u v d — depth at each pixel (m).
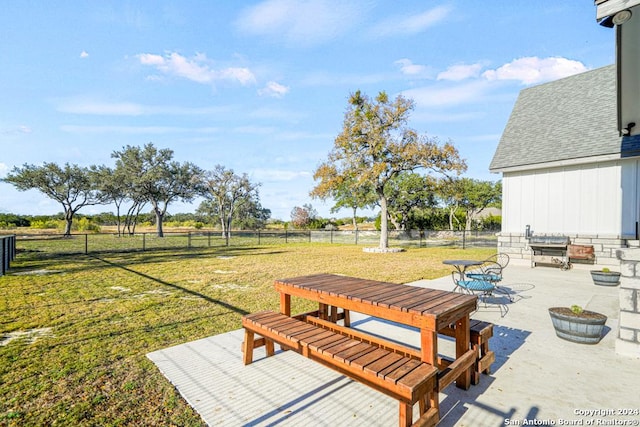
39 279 8.23
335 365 2.33
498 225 35.00
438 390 2.22
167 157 34.78
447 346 3.73
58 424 2.27
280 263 11.71
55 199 30.22
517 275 8.59
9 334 4.15
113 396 2.65
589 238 9.25
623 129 6.17
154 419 2.34
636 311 3.42
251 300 5.95
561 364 3.26
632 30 3.28
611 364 3.26
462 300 2.71
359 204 30.27
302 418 2.35
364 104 17.73
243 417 2.37
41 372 3.08
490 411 2.44
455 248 19.41
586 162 9.06
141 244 21.86
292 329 2.89
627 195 8.66
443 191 19.20
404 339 3.97
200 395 2.67
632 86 4.48
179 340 3.94
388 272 9.48
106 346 3.74
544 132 10.74
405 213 29.19
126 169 32.72
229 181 37.47
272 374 3.05
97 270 9.84
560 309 4.21
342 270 9.90
